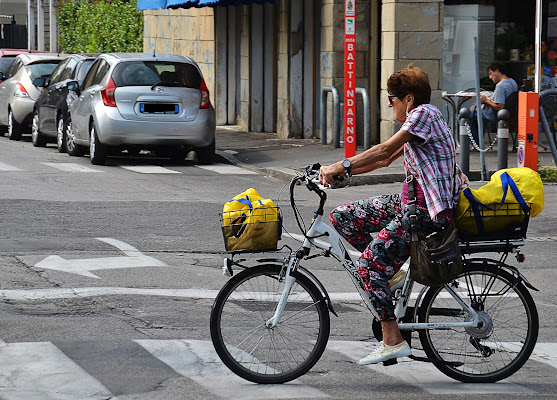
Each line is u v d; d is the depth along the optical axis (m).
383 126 51.81
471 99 52.66
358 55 53.47
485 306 16.52
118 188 38.72
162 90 45.97
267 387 16.00
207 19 69.38
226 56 68.62
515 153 48.88
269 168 45.09
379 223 16.39
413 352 17.03
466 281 16.45
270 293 16.34
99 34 89.94
